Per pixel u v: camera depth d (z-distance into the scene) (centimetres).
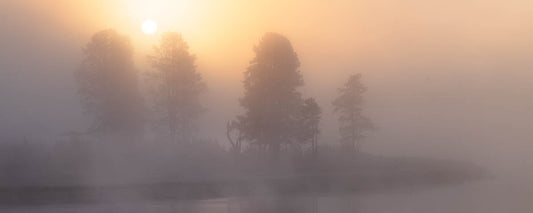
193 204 2912
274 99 4728
